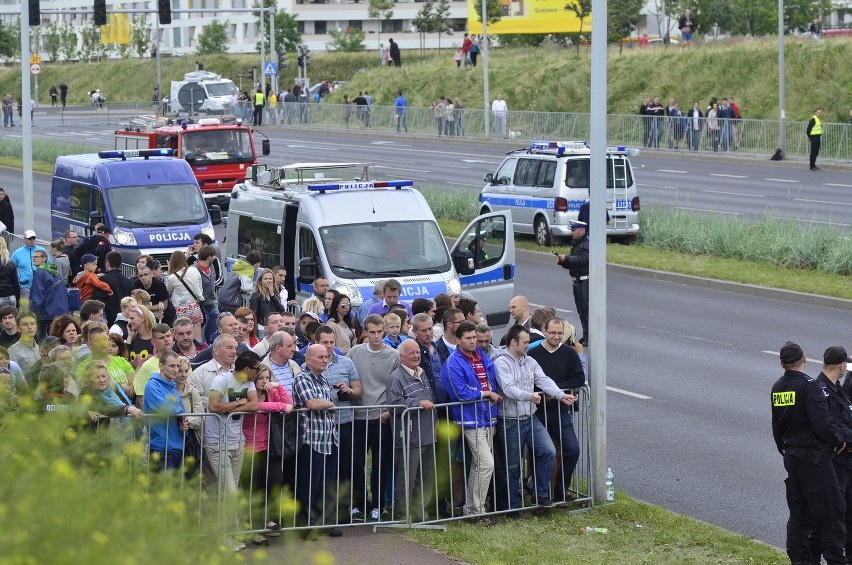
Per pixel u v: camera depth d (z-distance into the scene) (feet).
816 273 135.74
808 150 242.99
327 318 81.76
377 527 59.52
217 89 392.06
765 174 224.53
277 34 531.50
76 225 138.21
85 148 268.00
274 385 57.72
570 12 371.97
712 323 115.96
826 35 333.01
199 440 56.34
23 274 107.34
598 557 55.57
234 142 193.36
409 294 93.71
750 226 152.25
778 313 119.85
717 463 72.43
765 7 428.97
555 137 292.81
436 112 316.81
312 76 512.63
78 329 72.74
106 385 52.65
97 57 616.80
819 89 289.12
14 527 23.72
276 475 57.52
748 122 253.24
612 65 338.54
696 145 261.03
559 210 157.07
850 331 110.63
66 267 108.68
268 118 369.71
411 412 59.82
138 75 552.00
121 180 133.28
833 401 53.98
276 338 61.11
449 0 577.02
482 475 61.00
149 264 94.63
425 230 98.58
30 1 144.36
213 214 135.74
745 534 60.59
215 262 111.75
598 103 65.21
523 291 134.82
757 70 304.30
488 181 170.71
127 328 77.92
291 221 101.19
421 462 59.82
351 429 60.03
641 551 56.75
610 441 77.51
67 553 23.81
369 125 338.34
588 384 69.10
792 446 53.93
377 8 568.00
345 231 96.89
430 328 63.10
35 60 528.22
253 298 88.48
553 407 63.77
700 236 151.23
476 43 385.29
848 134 236.84
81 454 31.07
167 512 28.78
